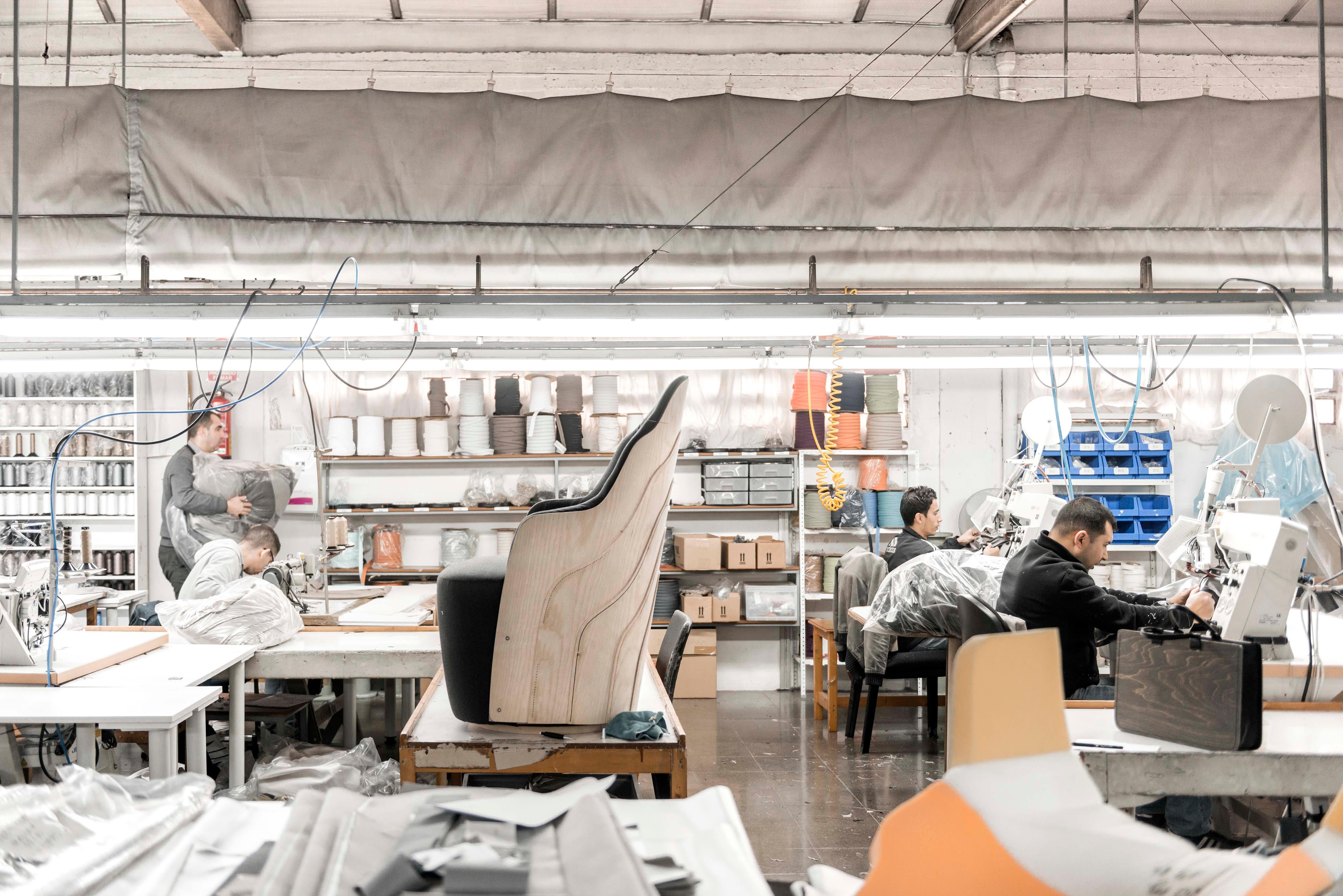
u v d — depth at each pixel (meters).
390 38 5.94
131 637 3.32
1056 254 3.22
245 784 3.30
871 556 5.28
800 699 6.61
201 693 2.59
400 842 1.06
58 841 1.16
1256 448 3.19
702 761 4.92
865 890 0.82
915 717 6.05
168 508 5.77
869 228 3.22
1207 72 6.21
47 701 2.49
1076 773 0.84
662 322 3.03
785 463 6.88
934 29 6.10
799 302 2.90
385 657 3.32
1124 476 6.65
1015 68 6.09
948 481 7.08
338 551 5.35
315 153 3.16
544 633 2.18
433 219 3.19
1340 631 3.29
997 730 0.84
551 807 1.15
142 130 3.14
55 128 3.10
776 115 3.23
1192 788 2.07
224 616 3.40
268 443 6.95
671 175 3.21
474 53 6.02
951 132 3.23
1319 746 2.13
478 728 2.28
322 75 5.99
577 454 6.68
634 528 2.16
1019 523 4.86
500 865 0.96
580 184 3.21
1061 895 0.78
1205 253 3.23
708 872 1.03
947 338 6.29
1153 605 3.93
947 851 0.81
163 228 3.13
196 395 6.99
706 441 6.90
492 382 7.09
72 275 3.13
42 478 6.90
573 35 6.01
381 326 3.03
